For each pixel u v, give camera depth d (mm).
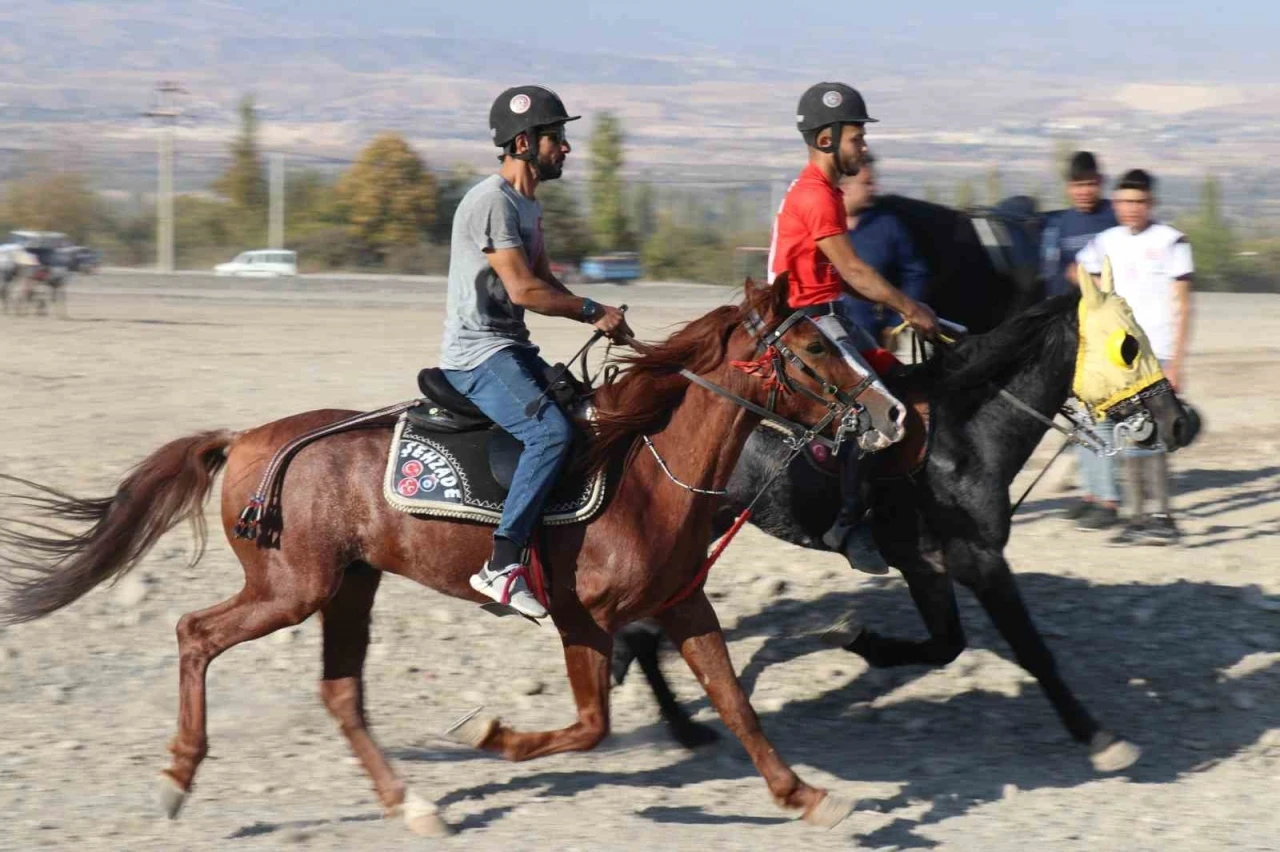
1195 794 6605
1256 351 23000
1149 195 9742
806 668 8148
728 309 6055
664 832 5996
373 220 55125
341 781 6609
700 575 6121
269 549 6141
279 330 25891
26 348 22203
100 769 6664
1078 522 11008
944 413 7004
